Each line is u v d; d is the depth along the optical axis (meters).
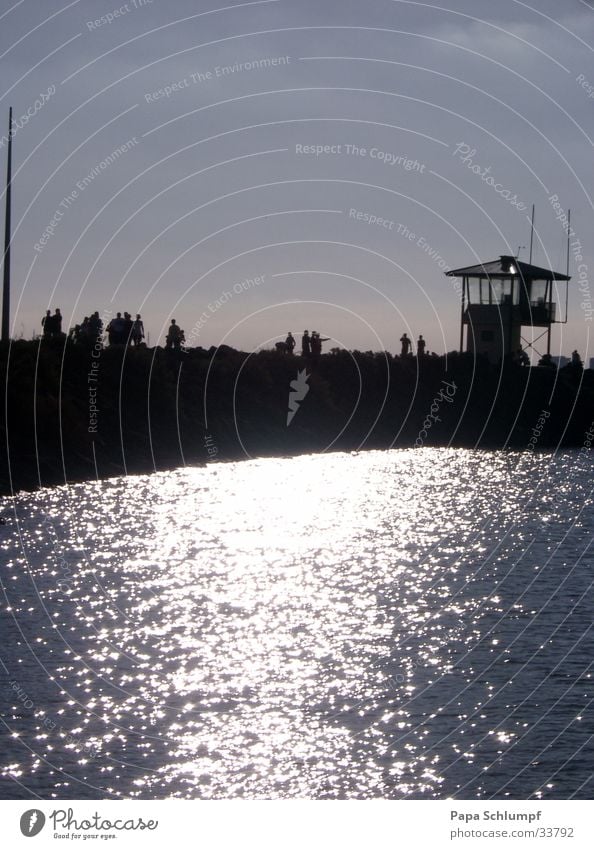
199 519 44.16
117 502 47.44
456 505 51.78
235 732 18.91
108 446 56.06
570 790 17.09
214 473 60.69
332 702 20.50
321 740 18.62
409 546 39.16
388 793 16.89
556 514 48.84
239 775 17.23
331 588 30.88
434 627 26.19
